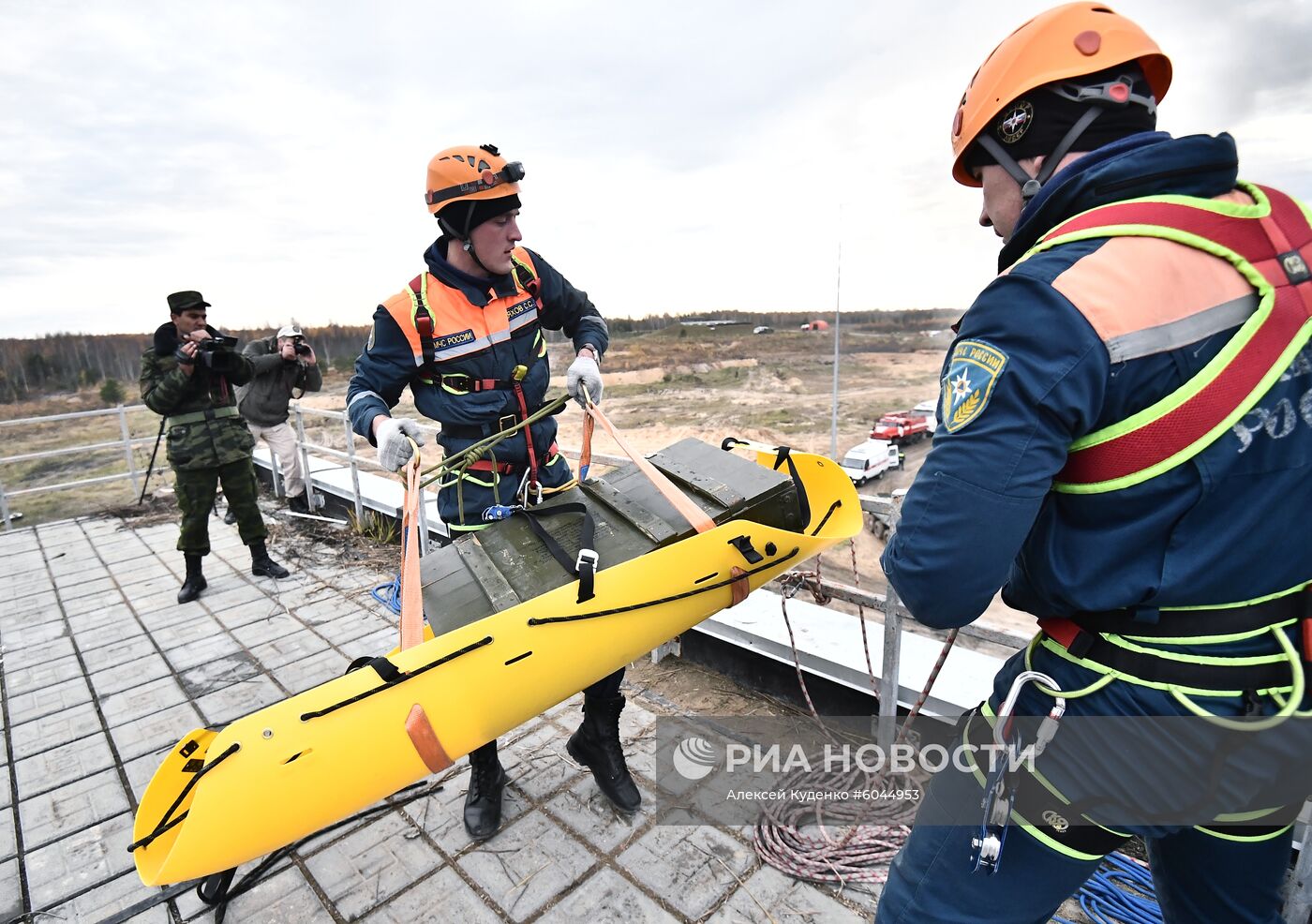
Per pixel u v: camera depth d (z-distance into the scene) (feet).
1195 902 3.94
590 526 5.58
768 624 9.71
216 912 6.51
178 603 14.39
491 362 6.85
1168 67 3.39
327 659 11.80
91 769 9.05
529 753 8.68
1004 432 2.94
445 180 6.17
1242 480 2.90
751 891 6.57
